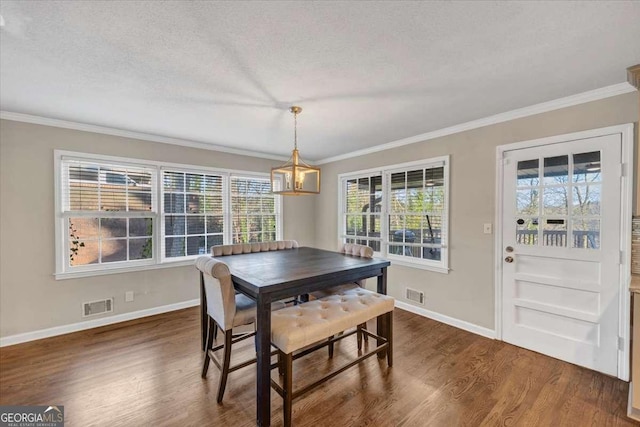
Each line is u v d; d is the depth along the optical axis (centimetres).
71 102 251
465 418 182
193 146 391
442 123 310
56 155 299
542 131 258
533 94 236
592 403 195
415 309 366
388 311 238
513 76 205
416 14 141
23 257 284
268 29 152
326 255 305
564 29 152
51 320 297
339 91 229
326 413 186
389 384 216
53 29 151
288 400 170
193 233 396
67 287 306
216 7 136
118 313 335
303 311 210
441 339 292
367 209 434
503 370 235
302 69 195
